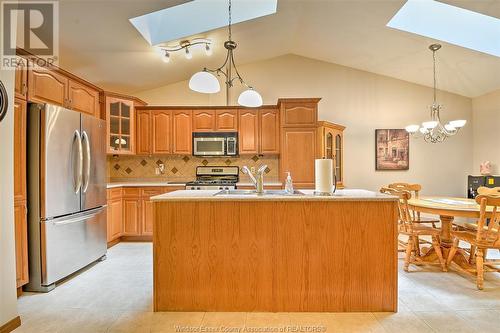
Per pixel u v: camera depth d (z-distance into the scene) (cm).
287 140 435
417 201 323
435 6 364
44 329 196
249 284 220
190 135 465
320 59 507
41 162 256
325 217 219
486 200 250
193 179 495
